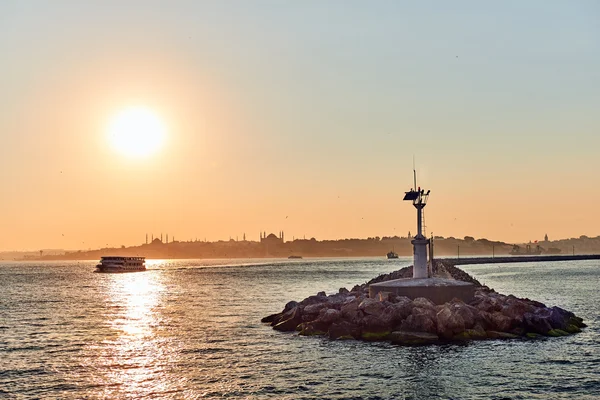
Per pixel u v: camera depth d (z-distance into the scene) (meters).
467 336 55.53
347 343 55.09
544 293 112.19
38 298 115.06
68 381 43.75
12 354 53.09
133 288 146.12
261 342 57.09
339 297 69.94
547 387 41.38
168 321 74.62
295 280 178.62
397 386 41.75
